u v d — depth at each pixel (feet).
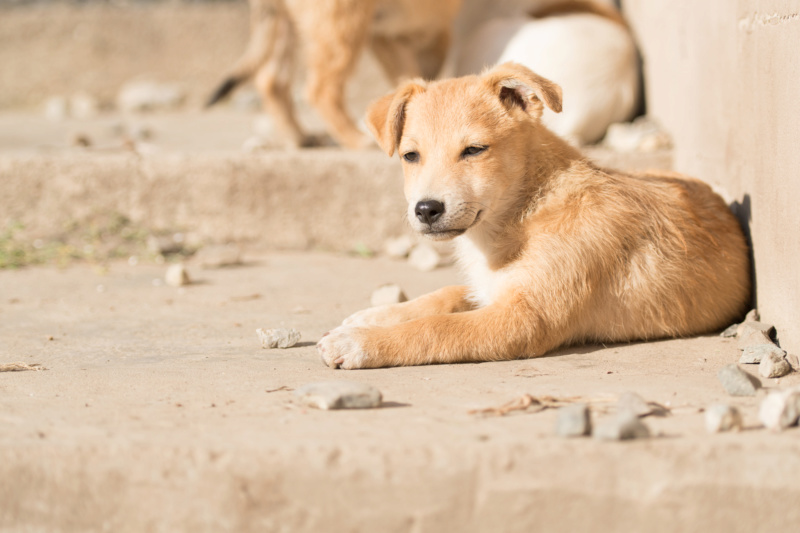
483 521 10.02
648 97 32.89
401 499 10.05
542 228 15.88
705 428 10.69
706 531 9.81
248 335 17.60
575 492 9.91
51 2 73.26
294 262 26.40
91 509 10.42
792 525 9.66
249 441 10.53
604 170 17.39
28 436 10.89
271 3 31.94
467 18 37.76
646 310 16.26
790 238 14.38
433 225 15.40
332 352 14.65
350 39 29.78
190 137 41.81
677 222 16.76
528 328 15.11
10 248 26.58
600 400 12.14
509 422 11.19
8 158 27.53
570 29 31.42
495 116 16.20
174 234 27.89
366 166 27.55
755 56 16.44
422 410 11.89
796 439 10.13
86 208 27.73
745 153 17.47
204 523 10.23
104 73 65.36
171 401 12.64
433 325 14.99
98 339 17.42
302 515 10.16
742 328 16.20
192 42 67.10
